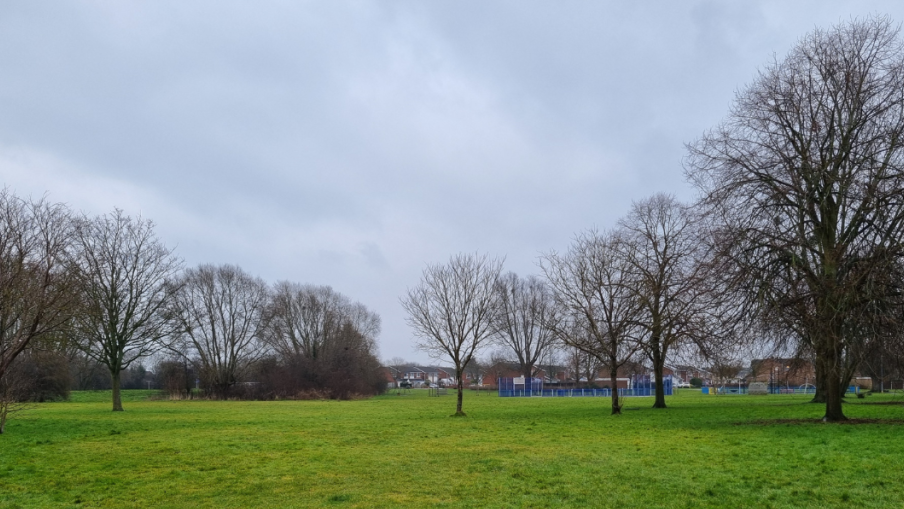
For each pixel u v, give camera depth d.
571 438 23.88
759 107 26.78
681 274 36.44
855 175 24.00
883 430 23.39
